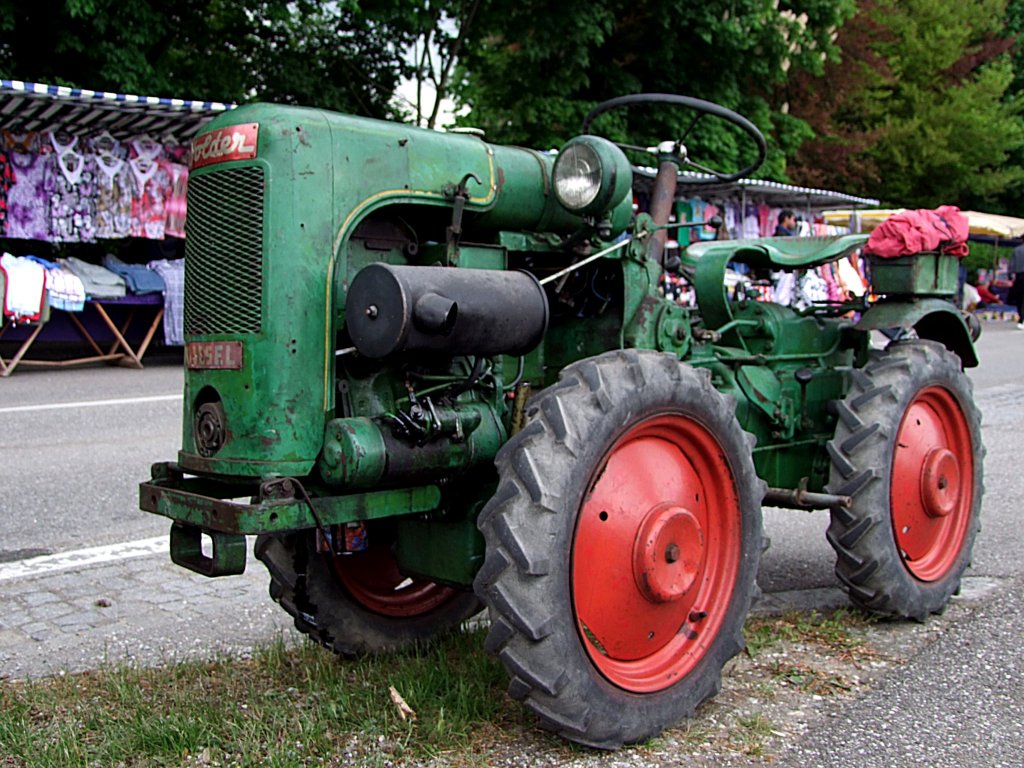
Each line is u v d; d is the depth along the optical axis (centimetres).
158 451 759
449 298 282
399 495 304
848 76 2453
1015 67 3509
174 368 1216
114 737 293
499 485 291
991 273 2758
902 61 2897
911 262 450
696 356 424
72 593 467
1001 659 375
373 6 1798
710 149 1884
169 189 1212
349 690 332
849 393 430
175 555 311
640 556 303
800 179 2475
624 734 292
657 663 314
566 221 361
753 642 388
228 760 283
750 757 293
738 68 1909
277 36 1908
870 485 403
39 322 1097
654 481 313
